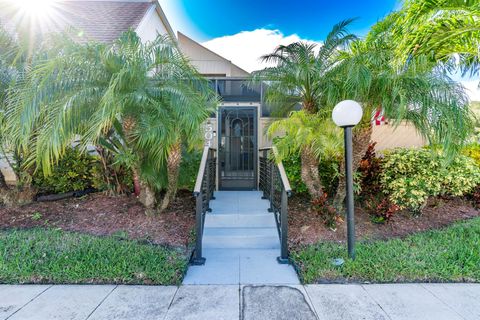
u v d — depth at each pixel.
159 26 10.30
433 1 4.31
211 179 5.98
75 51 3.85
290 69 4.82
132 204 5.58
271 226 4.92
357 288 3.18
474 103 5.29
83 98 3.75
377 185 5.55
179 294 3.06
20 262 3.52
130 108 4.14
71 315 2.68
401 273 3.38
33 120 3.71
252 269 3.71
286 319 2.64
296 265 3.71
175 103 4.03
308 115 4.79
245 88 7.27
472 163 5.66
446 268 3.45
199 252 3.90
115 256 3.68
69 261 3.55
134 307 2.81
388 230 4.87
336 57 4.79
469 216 5.68
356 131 4.71
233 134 7.28
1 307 2.78
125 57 4.12
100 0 10.21
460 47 5.03
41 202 5.70
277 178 5.60
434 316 2.67
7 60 4.61
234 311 2.76
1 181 5.45
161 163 4.87
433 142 4.26
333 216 4.78
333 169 5.78
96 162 6.18
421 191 5.06
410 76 4.08
